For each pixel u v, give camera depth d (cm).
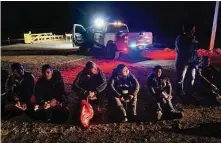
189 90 625
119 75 512
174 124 485
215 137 437
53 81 499
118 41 1134
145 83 761
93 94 492
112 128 471
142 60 1138
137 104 593
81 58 1218
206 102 602
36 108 480
